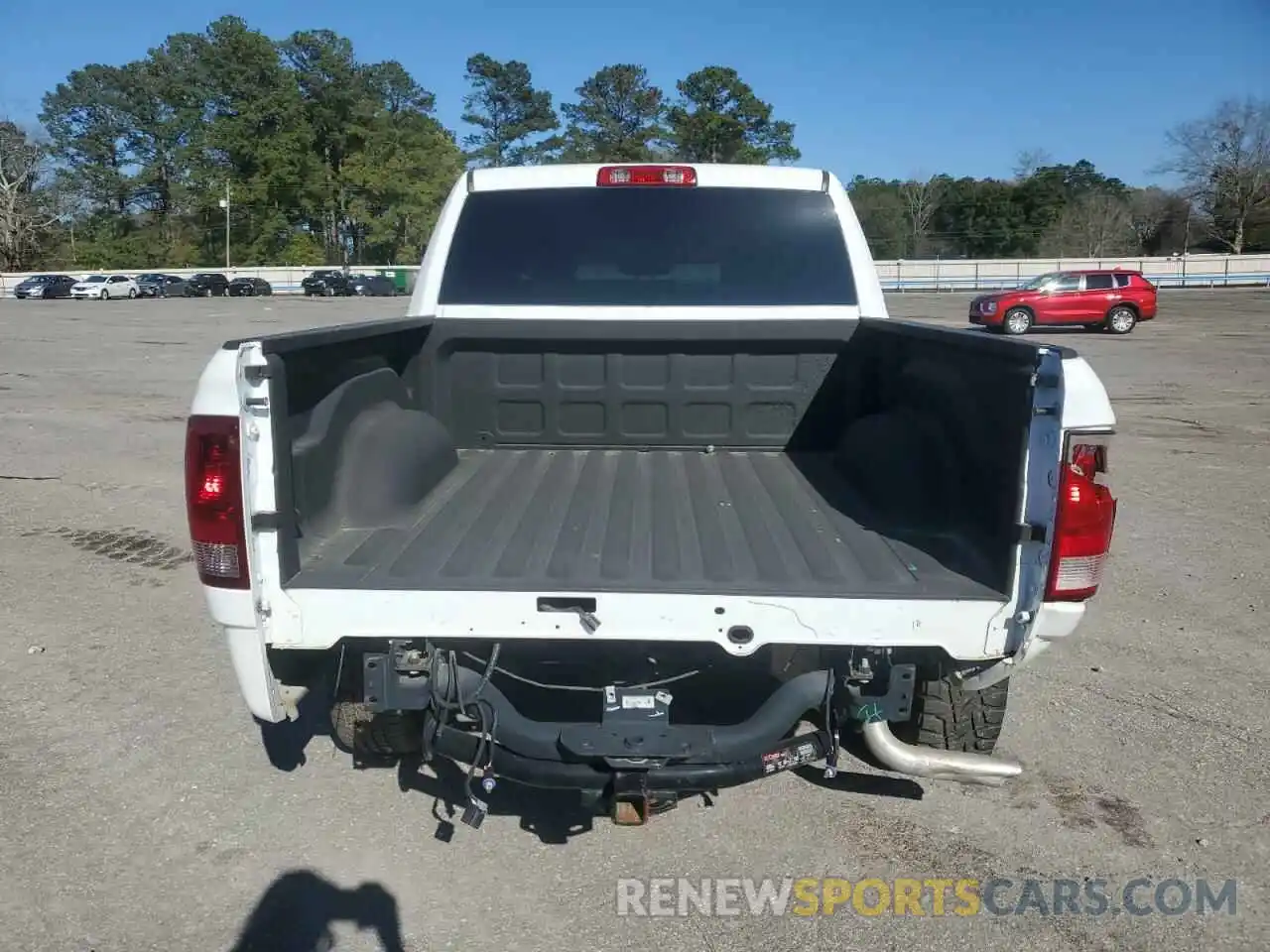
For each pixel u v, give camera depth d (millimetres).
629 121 100125
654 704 3045
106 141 95250
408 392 4379
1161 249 87875
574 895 3252
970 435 3260
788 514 3748
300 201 88688
